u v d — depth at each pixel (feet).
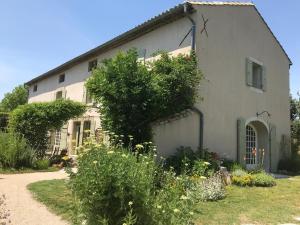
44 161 40.40
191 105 33.88
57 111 44.45
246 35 44.47
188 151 33.22
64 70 61.26
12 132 42.75
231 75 40.88
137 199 12.82
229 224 18.08
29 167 38.93
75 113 46.01
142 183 13.05
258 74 47.16
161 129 33.19
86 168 13.14
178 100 32.81
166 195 13.60
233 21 42.29
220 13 40.09
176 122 34.24
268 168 45.83
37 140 44.21
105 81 31.07
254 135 46.75
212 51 38.14
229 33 41.34
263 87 46.47
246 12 44.91
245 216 19.88
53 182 28.45
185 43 36.27
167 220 12.71
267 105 47.03
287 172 45.93
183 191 14.29
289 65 53.72
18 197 22.62
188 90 33.19
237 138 40.57
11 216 18.11
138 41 42.73
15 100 115.14
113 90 30.60
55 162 43.70
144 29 40.83
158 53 36.11
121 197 12.55
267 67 48.03
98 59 50.88
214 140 37.32
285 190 28.94
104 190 12.69
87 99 51.52
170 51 37.86
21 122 43.47
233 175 32.40
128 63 31.32
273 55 49.83
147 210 12.83
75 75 56.90
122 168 13.03
